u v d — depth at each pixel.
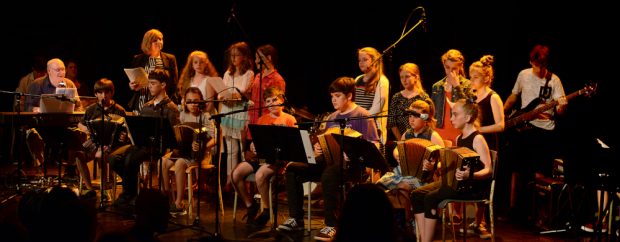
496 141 6.47
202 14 9.72
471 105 5.38
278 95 6.56
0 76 10.20
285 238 6.01
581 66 7.59
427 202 5.26
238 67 7.55
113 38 10.09
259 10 9.40
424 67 8.57
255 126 5.74
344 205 2.97
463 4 8.30
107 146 7.14
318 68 9.16
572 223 6.18
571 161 5.43
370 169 6.55
